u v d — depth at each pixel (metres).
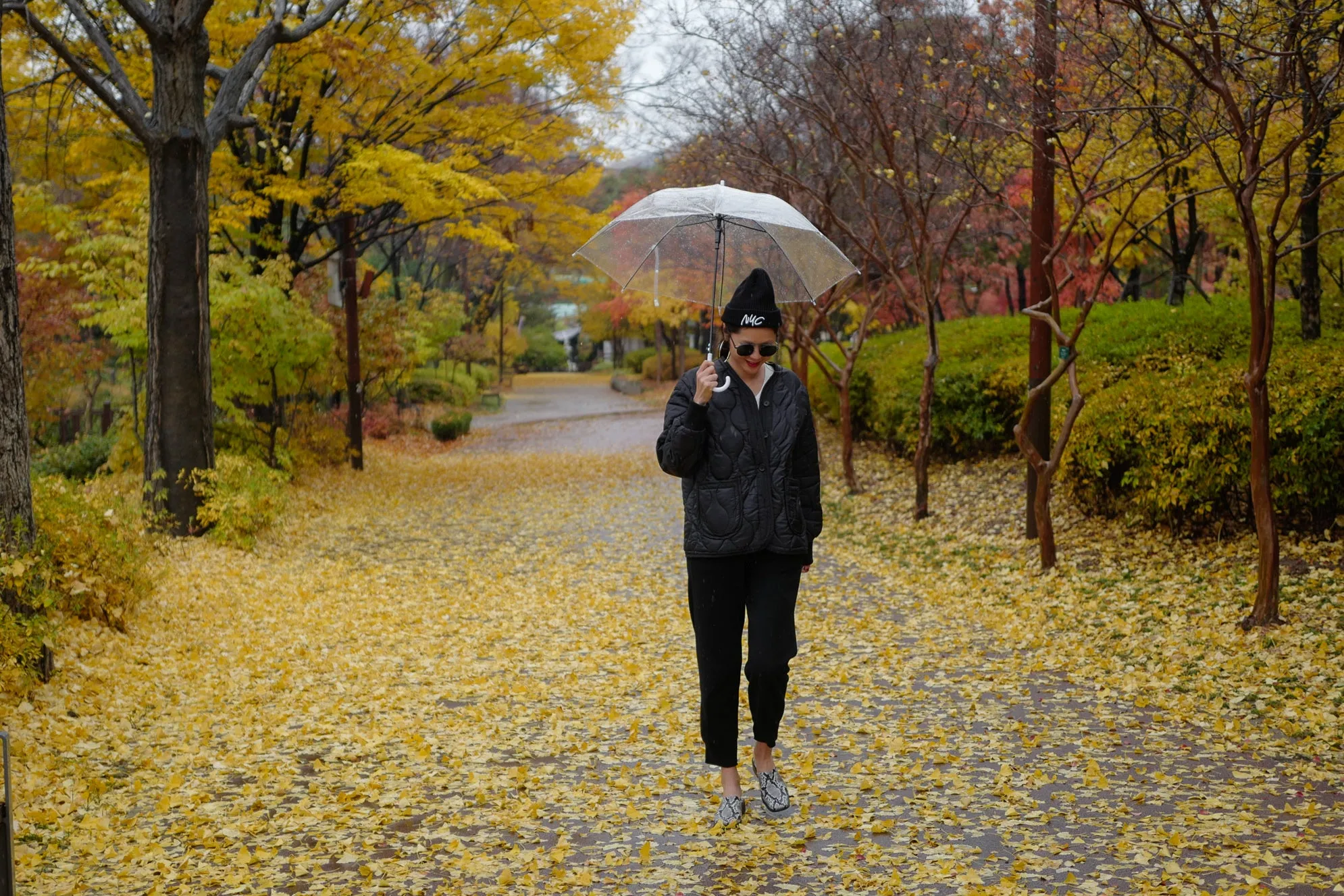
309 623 8.14
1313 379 7.47
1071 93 8.12
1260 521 6.32
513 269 40.25
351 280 18.25
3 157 5.75
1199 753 4.71
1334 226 10.40
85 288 16.81
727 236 4.43
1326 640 5.88
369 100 14.75
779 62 11.45
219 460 11.93
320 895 3.55
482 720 5.66
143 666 6.71
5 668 5.41
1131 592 7.48
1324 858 3.49
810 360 21.73
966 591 8.48
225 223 13.70
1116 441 8.60
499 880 3.57
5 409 5.79
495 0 14.48
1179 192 10.45
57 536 6.85
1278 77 6.32
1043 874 3.48
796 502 3.87
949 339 15.85
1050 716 5.36
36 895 3.56
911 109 10.34
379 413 27.69
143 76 13.66
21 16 9.64
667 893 3.47
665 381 48.78
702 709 4.01
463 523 13.49
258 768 4.93
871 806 4.20
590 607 8.73
